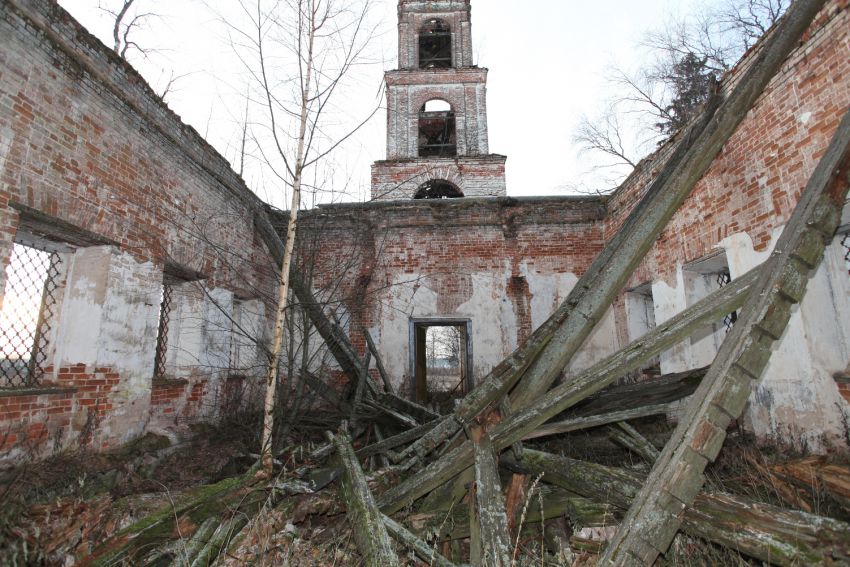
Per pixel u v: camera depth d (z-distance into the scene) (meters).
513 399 3.89
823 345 4.46
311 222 9.20
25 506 3.23
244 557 2.87
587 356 8.92
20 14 3.79
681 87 16.50
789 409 4.73
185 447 5.68
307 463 4.39
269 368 4.56
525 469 3.87
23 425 3.91
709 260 6.24
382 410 6.39
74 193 4.32
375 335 9.33
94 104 4.62
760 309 2.73
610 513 3.24
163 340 6.37
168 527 3.07
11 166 3.70
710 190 5.99
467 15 16.36
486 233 9.73
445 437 4.34
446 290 9.52
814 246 2.81
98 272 4.75
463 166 13.51
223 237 7.35
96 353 4.62
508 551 2.56
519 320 9.37
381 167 13.56
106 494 3.72
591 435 5.69
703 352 6.50
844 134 2.95
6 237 3.62
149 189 5.48
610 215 9.35
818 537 2.22
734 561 2.63
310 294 6.68
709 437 2.56
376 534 2.77
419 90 15.22
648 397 4.95
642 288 8.16
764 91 5.09
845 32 4.14
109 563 2.74
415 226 9.71
